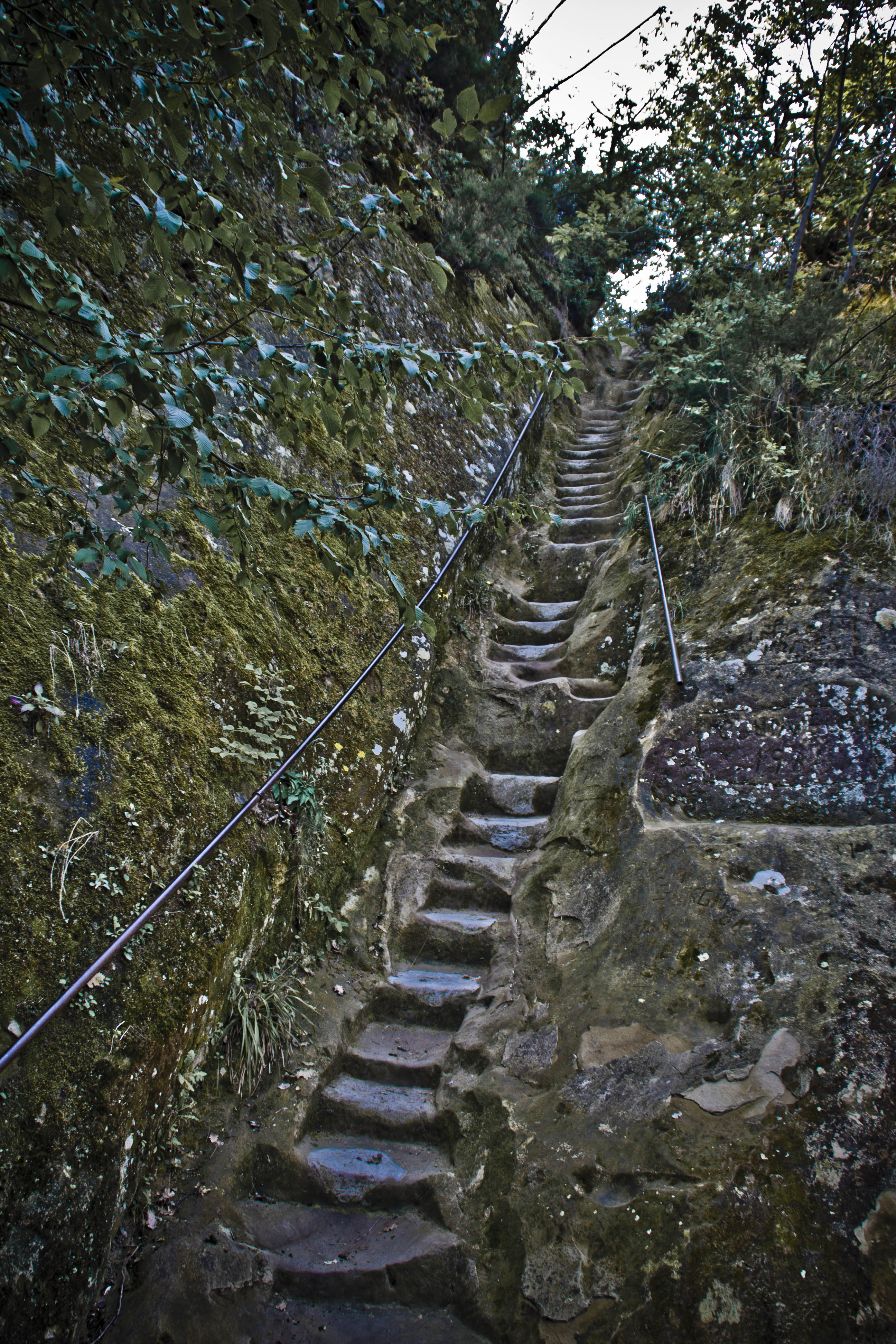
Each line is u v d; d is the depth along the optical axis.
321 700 3.29
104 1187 1.89
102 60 1.23
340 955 3.10
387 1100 2.62
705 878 2.69
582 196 9.88
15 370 1.41
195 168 3.65
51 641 2.26
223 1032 2.52
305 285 1.37
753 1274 1.86
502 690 4.39
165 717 2.50
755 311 4.96
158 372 1.21
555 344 1.63
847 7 5.82
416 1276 2.14
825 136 6.53
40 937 1.90
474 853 3.57
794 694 3.08
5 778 1.99
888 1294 1.78
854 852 2.56
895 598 3.14
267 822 2.80
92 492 2.55
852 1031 2.16
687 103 8.02
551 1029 2.61
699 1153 2.07
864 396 3.95
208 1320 1.98
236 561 3.15
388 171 5.83
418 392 5.31
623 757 3.34
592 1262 2.00
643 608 4.15
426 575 4.37
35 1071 1.80
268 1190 2.35
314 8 1.25
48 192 1.09
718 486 4.26
